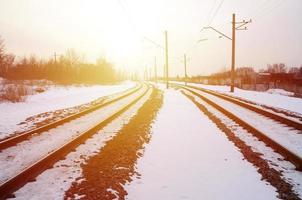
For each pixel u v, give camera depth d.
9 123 14.07
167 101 23.98
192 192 5.73
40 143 9.61
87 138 9.91
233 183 6.08
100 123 11.77
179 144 9.20
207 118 14.34
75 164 7.17
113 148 8.47
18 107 20.47
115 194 5.48
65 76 55.75
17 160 7.78
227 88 45.91
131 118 14.25
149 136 10.38
